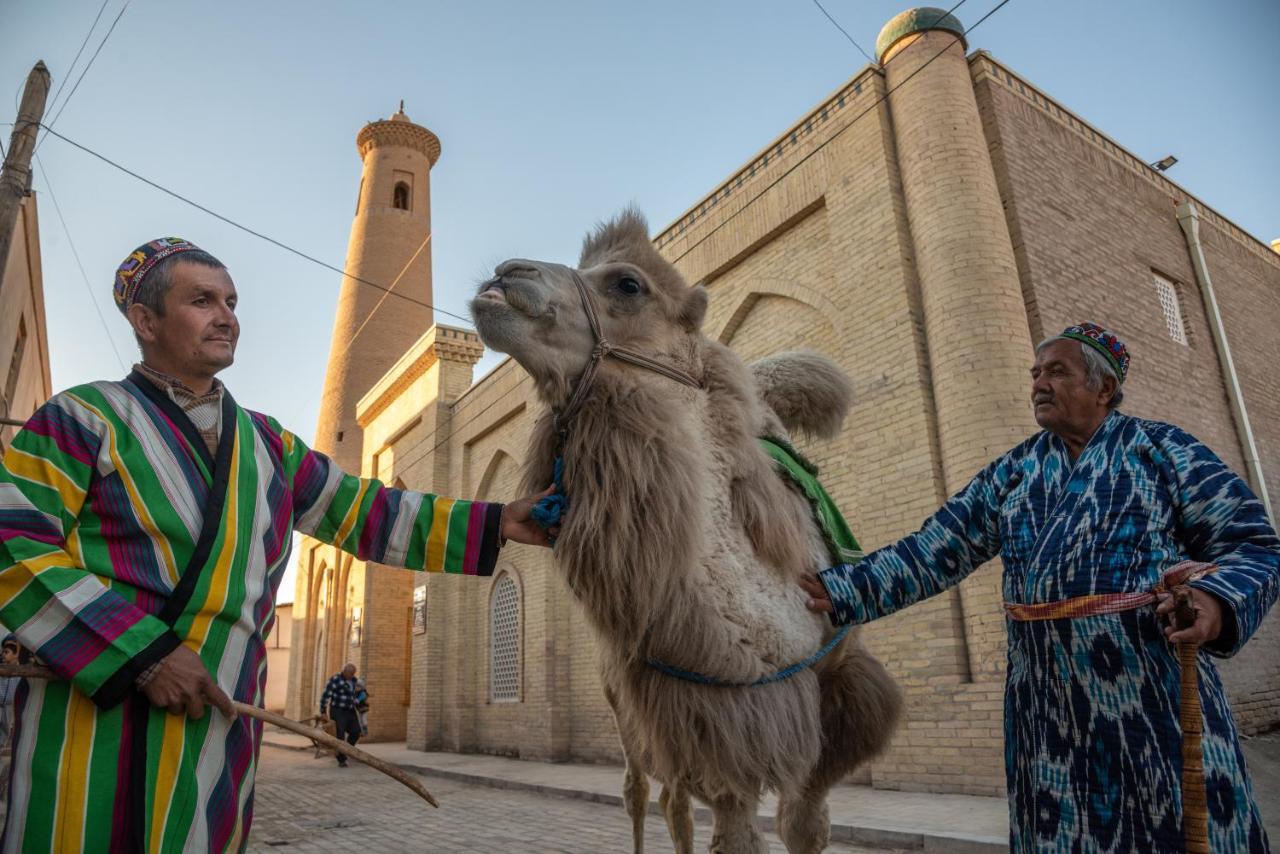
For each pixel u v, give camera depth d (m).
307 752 17.27
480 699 15.04
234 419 1.75
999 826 5.27
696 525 2.15
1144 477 1.79
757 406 2.72
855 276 8.61
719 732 2.13
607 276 2.52
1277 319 11.52
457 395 17.59
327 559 23.84
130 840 1.40
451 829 6.78
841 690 2.77
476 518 2.18
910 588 2.18
